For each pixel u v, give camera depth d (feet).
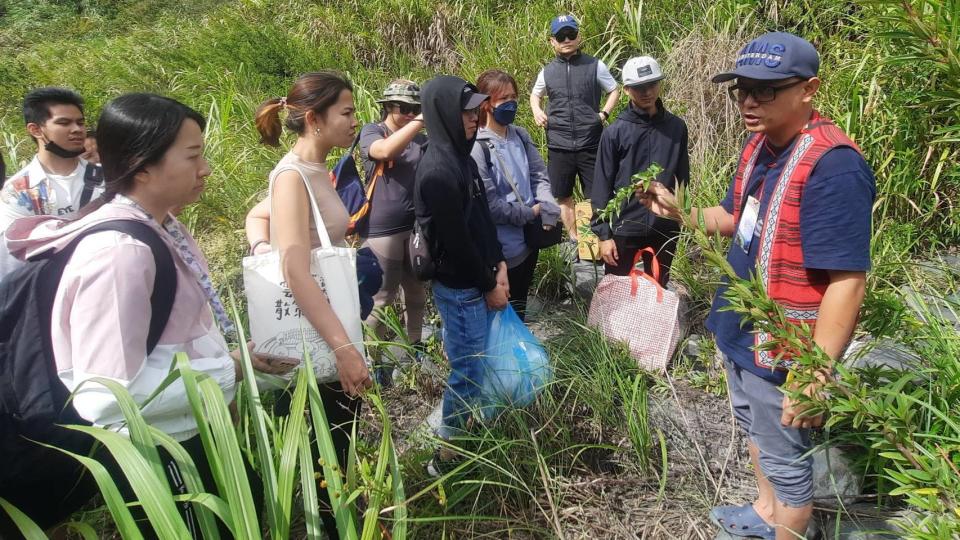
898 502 8.05
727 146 16.37
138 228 5.37
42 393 5.33
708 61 17.31
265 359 6.73
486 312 8.91
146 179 5.55
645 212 11.59
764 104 6.23
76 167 10.75
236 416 7.14
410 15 25.49
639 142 11.46
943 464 5.87
